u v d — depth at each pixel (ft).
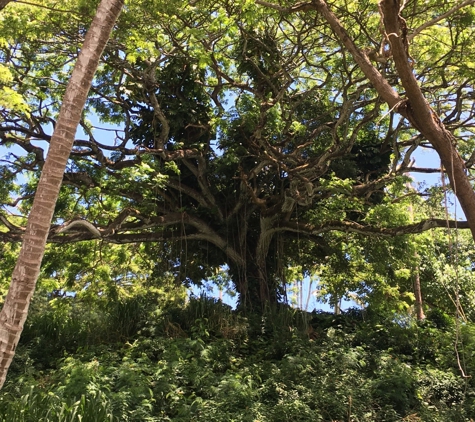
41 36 39.96
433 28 41.83
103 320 43.50
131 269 67.87
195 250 55.47
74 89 16.98
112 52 40.88
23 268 15.65
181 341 38.06
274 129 45.68
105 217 50.90
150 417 25.18
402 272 53.01
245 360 37.93
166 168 45.01
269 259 55.01
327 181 42.83
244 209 52.90
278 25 43.01
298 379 32.71
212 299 47.57
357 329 45.32
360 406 28.66
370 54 23.67
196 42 37.73
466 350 38.11
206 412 25.95
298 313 47.75
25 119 42.91
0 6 28.99
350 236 53.72
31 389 23.57
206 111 49.98
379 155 52.13
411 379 33.06
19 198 44.27
